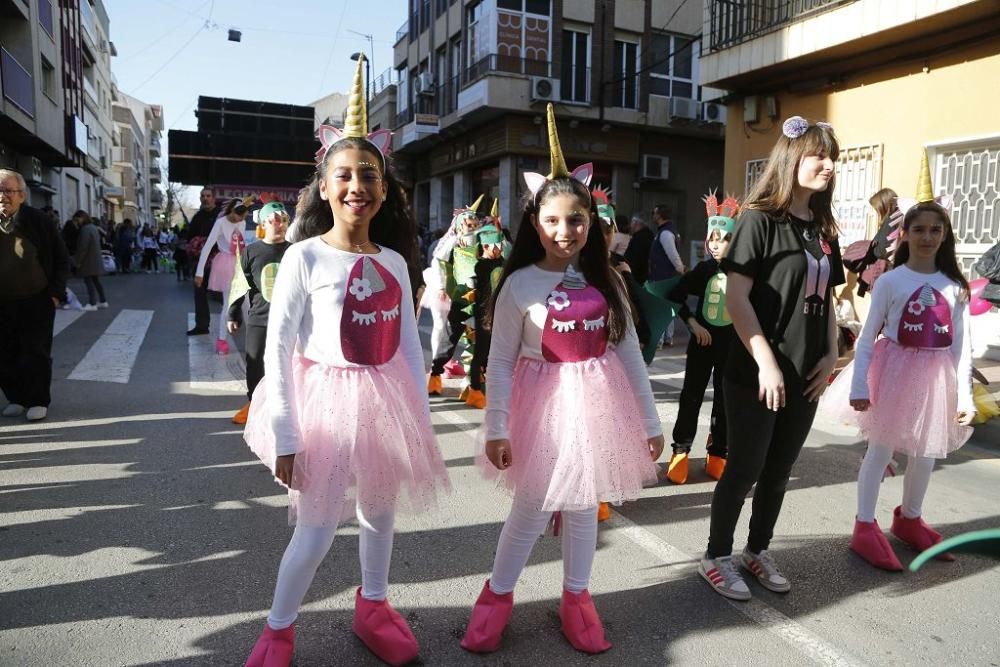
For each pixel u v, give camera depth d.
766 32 10.00
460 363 8.02
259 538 3.55
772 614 2.93
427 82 23.47
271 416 2.29
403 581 3.14
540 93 18.23
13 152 18.92
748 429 2.95
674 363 8.67
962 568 3.37
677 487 4.46
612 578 3.23
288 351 2.33
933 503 4.21
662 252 9.05
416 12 25.44
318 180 2.56
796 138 2.91
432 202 25.45
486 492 4.23
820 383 2.97
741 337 2.90
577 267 2.69
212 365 7.89
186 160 24.86
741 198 11.52
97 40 35.50
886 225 6.27
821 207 3.04
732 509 3.07
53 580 3.08
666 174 20.16
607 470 2.51
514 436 2.62
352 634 2.71
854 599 3.06
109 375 7.25
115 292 16.12
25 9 16.84
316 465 2.31
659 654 2.63
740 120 11.51
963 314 3.41
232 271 8.41
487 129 20.30
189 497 4.07
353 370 2.41
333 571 3.21
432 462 2.58
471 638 2.62
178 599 2.95
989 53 7.99
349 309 2.38
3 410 5.82
